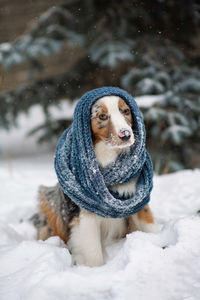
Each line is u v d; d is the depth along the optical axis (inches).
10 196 216.1
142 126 113.2
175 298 76.4
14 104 351.6
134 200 112.5
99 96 111.9
